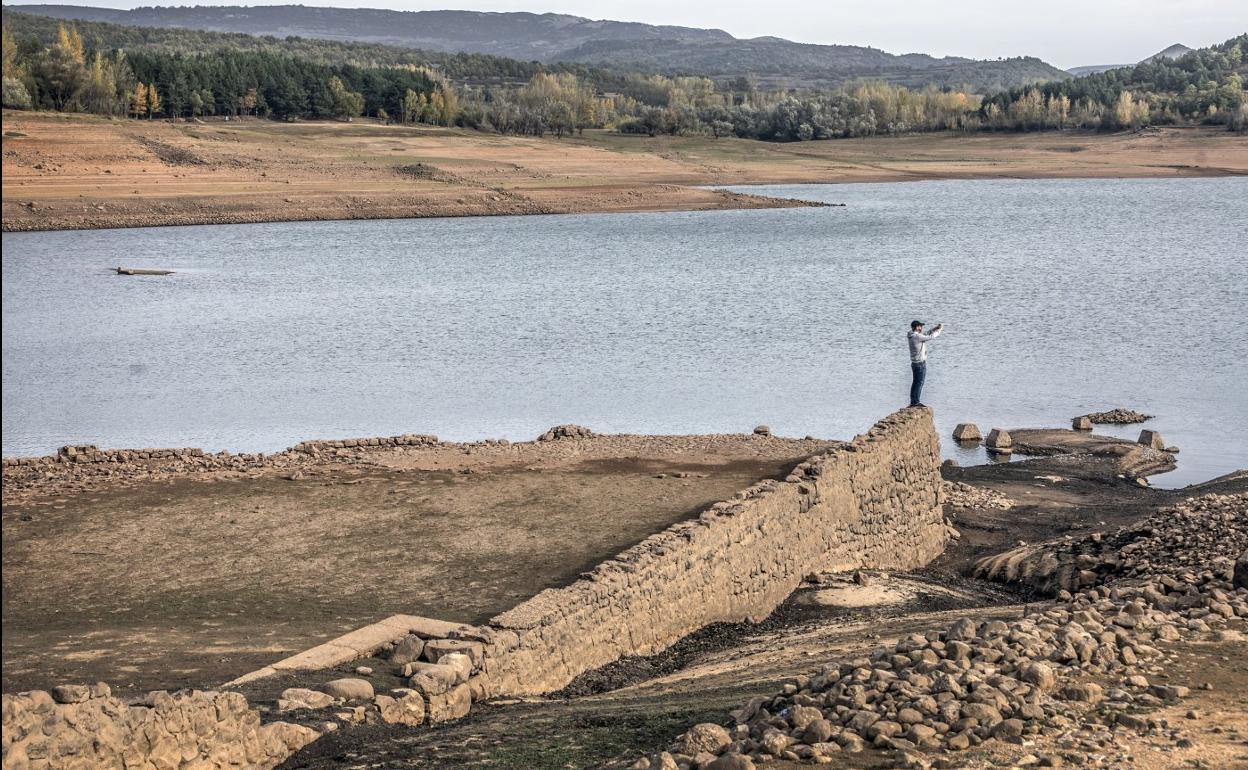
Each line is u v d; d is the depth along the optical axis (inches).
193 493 948.6
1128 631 501.7
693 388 1856.5
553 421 1627.7
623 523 853.2
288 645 598.5
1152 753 367.2
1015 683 421.4
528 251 4306.1
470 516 876.0
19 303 3004.4
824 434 1540.4
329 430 1585.9
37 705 378.9
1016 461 1439.5
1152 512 1154.7
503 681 586.9
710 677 614.9
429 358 2176.4
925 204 6486.2
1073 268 3597.4
